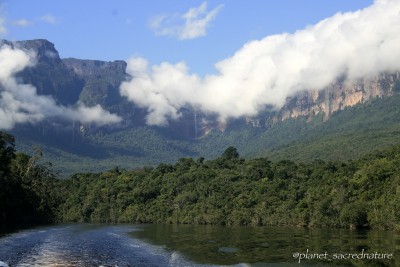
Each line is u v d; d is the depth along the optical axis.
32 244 67.62
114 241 76.88
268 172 153.62
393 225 92.06
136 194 163.12
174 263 52.94
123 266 50.62
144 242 75.69
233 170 169.38
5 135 104.31
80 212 162.75
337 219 104.31
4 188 96.88
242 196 137.62
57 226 118.06
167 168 191.38
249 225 124.50
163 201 156.00
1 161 101.00
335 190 113.31
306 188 127.25
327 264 49.84
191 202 148.50
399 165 109.38
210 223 132.62
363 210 98.94
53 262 52.00
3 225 103.56
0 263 47.88
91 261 53.59
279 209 122.44
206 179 160.62
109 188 174.00
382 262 50.00
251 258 55.56
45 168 154.75
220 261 53.97
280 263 51.50
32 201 125.44
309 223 110.12
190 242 75.00
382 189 104.69
